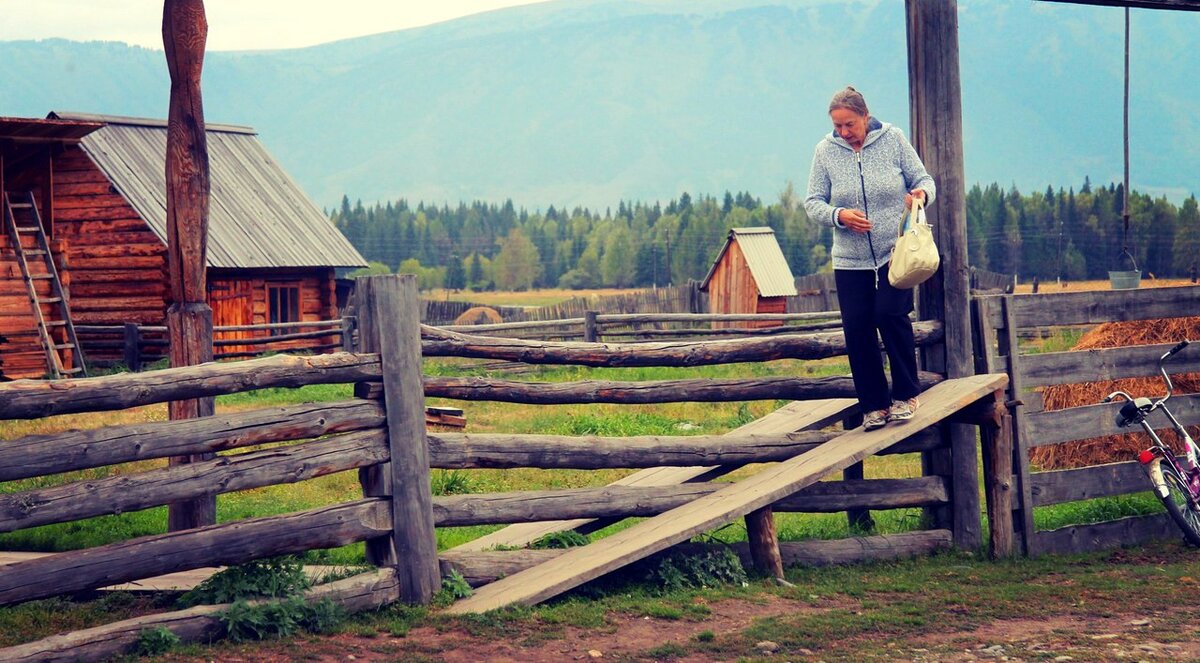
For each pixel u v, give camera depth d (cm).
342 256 2856
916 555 765
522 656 517
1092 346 1226
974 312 805
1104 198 13300
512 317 4044
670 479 788
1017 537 802
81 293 2506
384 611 588
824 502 748
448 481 1030
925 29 782
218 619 534
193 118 751
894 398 722
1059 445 1136
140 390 513
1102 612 607
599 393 692
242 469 545
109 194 2508
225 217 2748
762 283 3538
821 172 727
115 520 900
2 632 548
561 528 771
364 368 601
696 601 627
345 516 586
